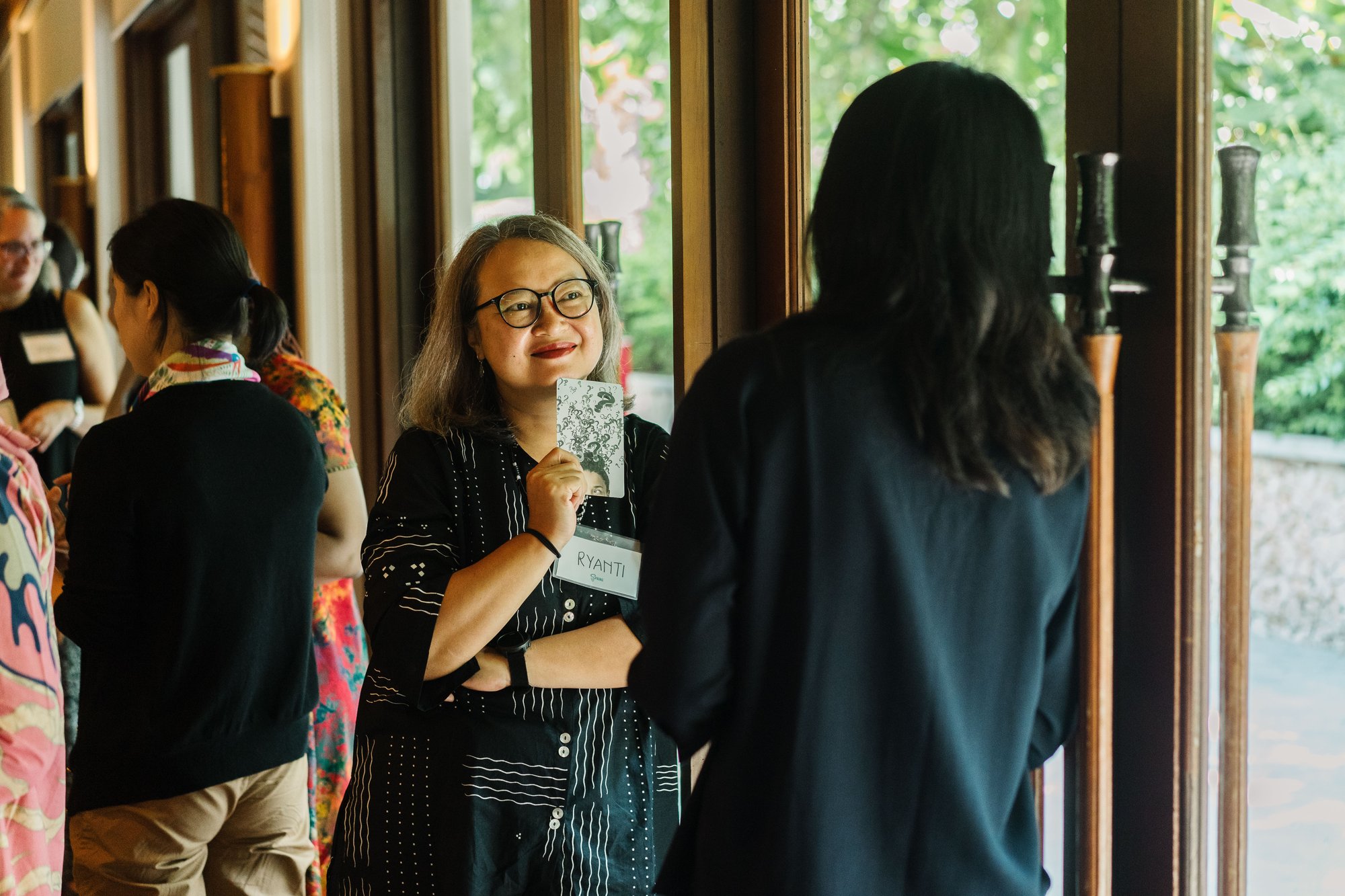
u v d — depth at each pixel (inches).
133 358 71.9
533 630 57.6
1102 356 52.8
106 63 249.3
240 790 70.3
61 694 47.6
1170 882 54.4
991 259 37.7
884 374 38.1
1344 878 49.7
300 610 72.2
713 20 78.5
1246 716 53.5
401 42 132.0
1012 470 38.7
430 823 55.7
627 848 58.1
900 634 38.3
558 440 57.6
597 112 98.6
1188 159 52.5
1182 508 53.4
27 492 47.0
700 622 39.2
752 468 38.3
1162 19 52.4
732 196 80.0
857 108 40.5
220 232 71.1
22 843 44.4
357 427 137.6
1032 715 41.6
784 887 38.5
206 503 66.1
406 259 133.4
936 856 39.1
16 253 140.4
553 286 59.4
